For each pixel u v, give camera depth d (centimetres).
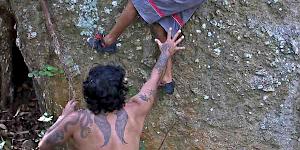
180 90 332
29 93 411
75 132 247
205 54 328
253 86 329
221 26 325
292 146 335
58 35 331
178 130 336
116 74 244
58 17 329
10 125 390
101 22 327
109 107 244
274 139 334
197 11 323
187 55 328
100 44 323
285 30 325
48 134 246
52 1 328
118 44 328
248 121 333
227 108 333
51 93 339
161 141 337
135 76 331
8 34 375
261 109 331
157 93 331
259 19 325
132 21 314
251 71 328
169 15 306
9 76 394
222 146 335
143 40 326
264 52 326
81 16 328
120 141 246
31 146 372
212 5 324
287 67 326
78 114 248
